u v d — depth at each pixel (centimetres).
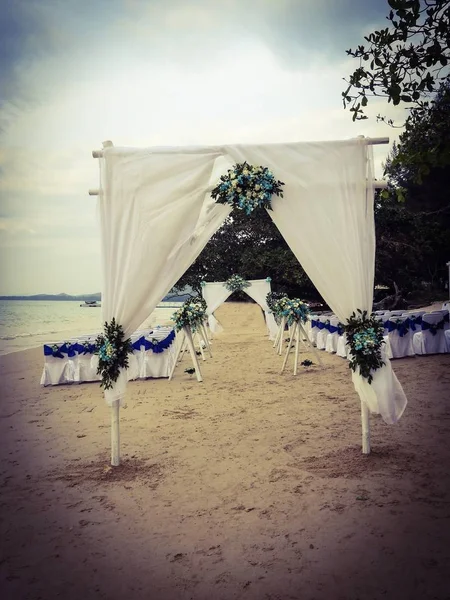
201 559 300
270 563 291
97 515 368
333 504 363
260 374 966
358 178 455
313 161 456
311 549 303
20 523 360
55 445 552
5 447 550
